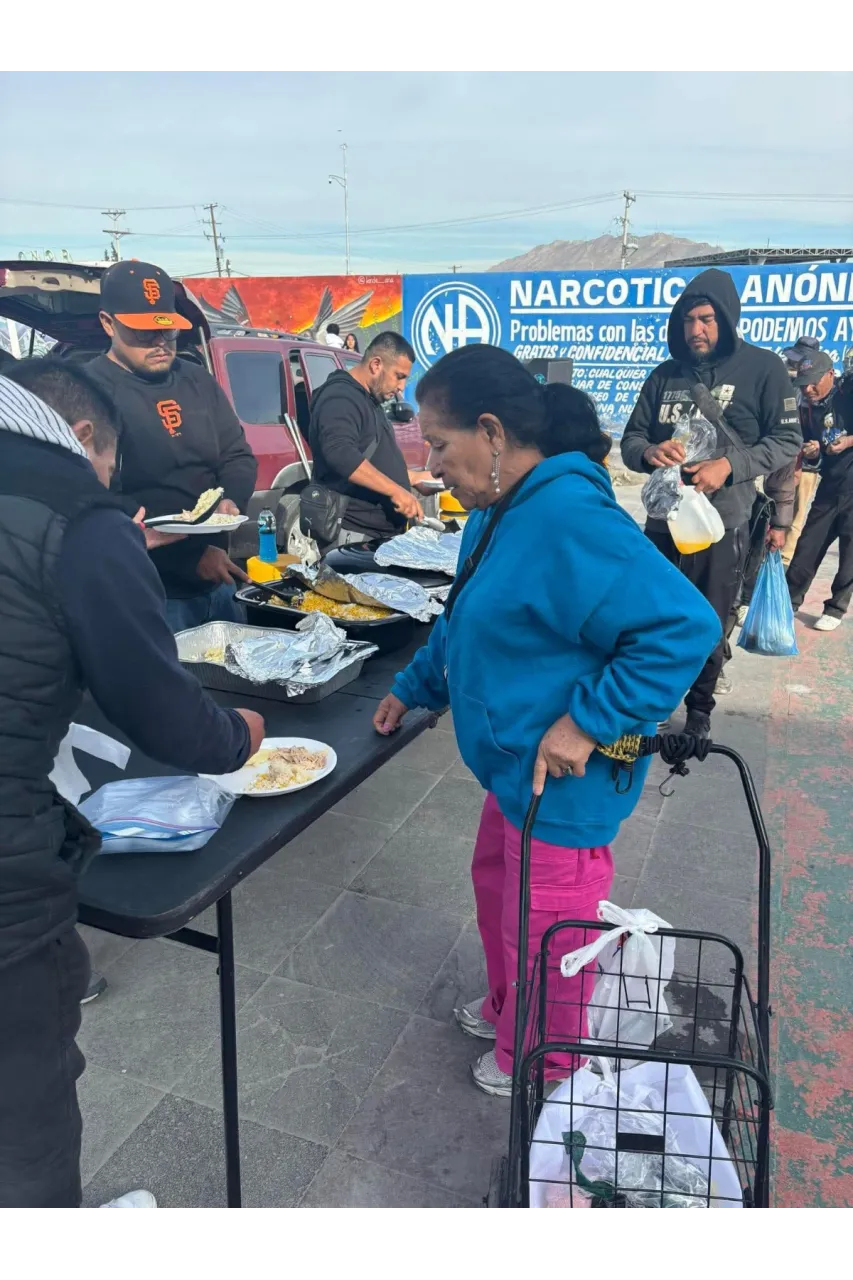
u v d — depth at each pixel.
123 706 1.08
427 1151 1.73
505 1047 1.78
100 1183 1.65
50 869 1.07
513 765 1.49
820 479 5.19
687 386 3.30
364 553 2.94
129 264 2.50
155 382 2.60
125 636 1.03
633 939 1.41
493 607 1.40
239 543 5.24
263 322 11.73
